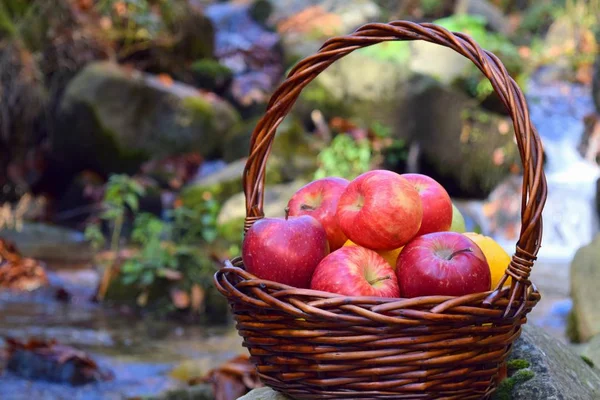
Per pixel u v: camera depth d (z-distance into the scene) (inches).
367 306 54.8
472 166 319.0
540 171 55.4
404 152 319.6
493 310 55.1
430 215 65.6
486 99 342.0
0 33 314.7
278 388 61.2
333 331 55.4
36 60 321.4
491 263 63.9
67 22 329.4
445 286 57.4
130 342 165.0
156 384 135.2
